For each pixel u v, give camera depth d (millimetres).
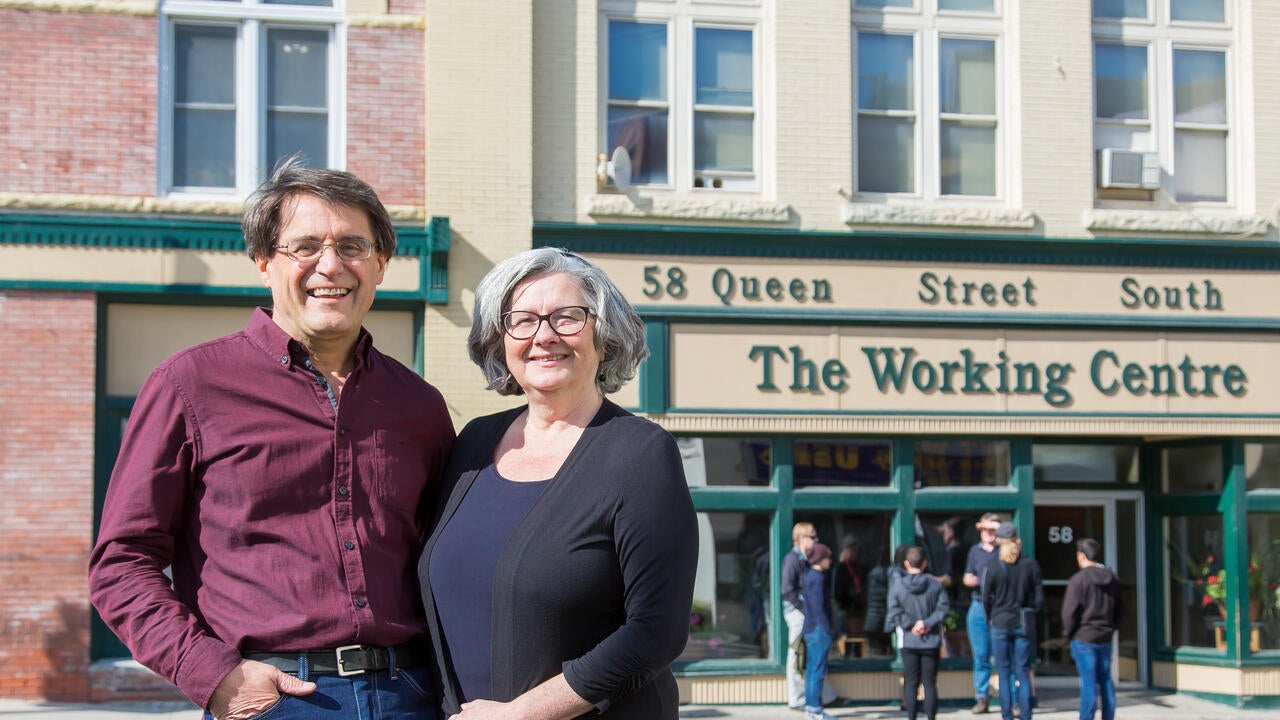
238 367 2980
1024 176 11477
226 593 2857
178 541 2986
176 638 2734
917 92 11586
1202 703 11625
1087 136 11594
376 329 10758
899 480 11289
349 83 10828
